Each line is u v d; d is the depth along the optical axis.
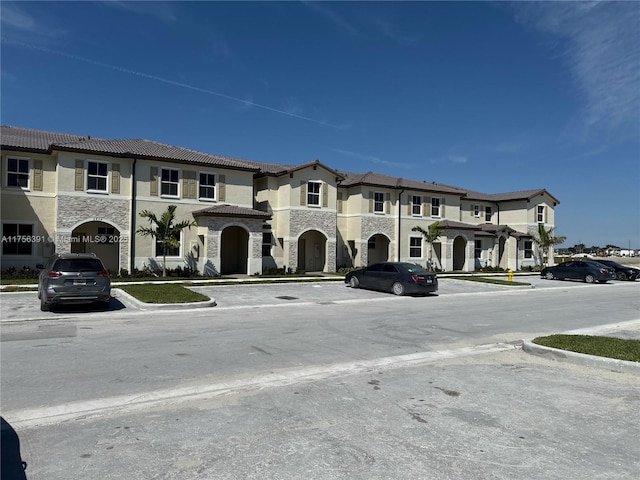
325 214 30.73
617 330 11.67
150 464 4.14
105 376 6.92
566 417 5.43
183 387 6.45
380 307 15.72
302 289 21.06
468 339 10.36
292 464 4.16
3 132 24.56
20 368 7.30
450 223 37.84
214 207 26.55
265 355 8.41
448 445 4.61
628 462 4.28
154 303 14.52
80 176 23.08
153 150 25.73
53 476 3.91
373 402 5.90
